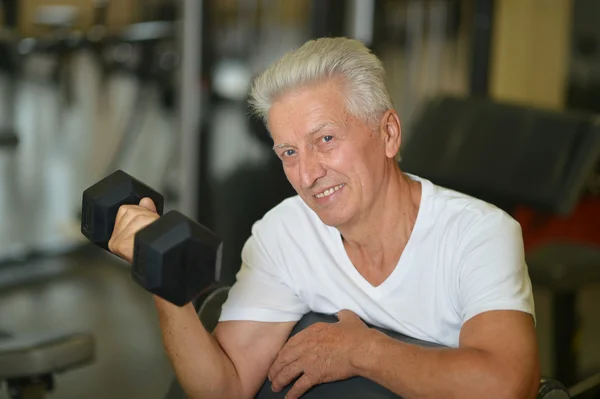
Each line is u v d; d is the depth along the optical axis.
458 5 5.13
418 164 3.16
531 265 3.16
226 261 4.30
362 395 1.62
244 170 4.49
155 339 3.94
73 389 3.43
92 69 4.50
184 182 4.39
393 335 1.73
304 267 1.82
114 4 4.41
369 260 1.77
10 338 2.22
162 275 1.33
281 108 1.64
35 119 4.55
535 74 5.21
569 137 2.91
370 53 1.66
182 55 4.29
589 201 4.41
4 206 4.67
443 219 1.69
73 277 4.61
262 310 1.82
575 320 3.28
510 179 2.97
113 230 1.58
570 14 5.19
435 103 3.21
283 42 4.77
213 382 1.74
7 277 4.54
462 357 1.53
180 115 4.36
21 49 4.44
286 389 1.75
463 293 1.64
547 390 1.66
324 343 1.68
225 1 4.52
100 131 4.59
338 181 1.65
